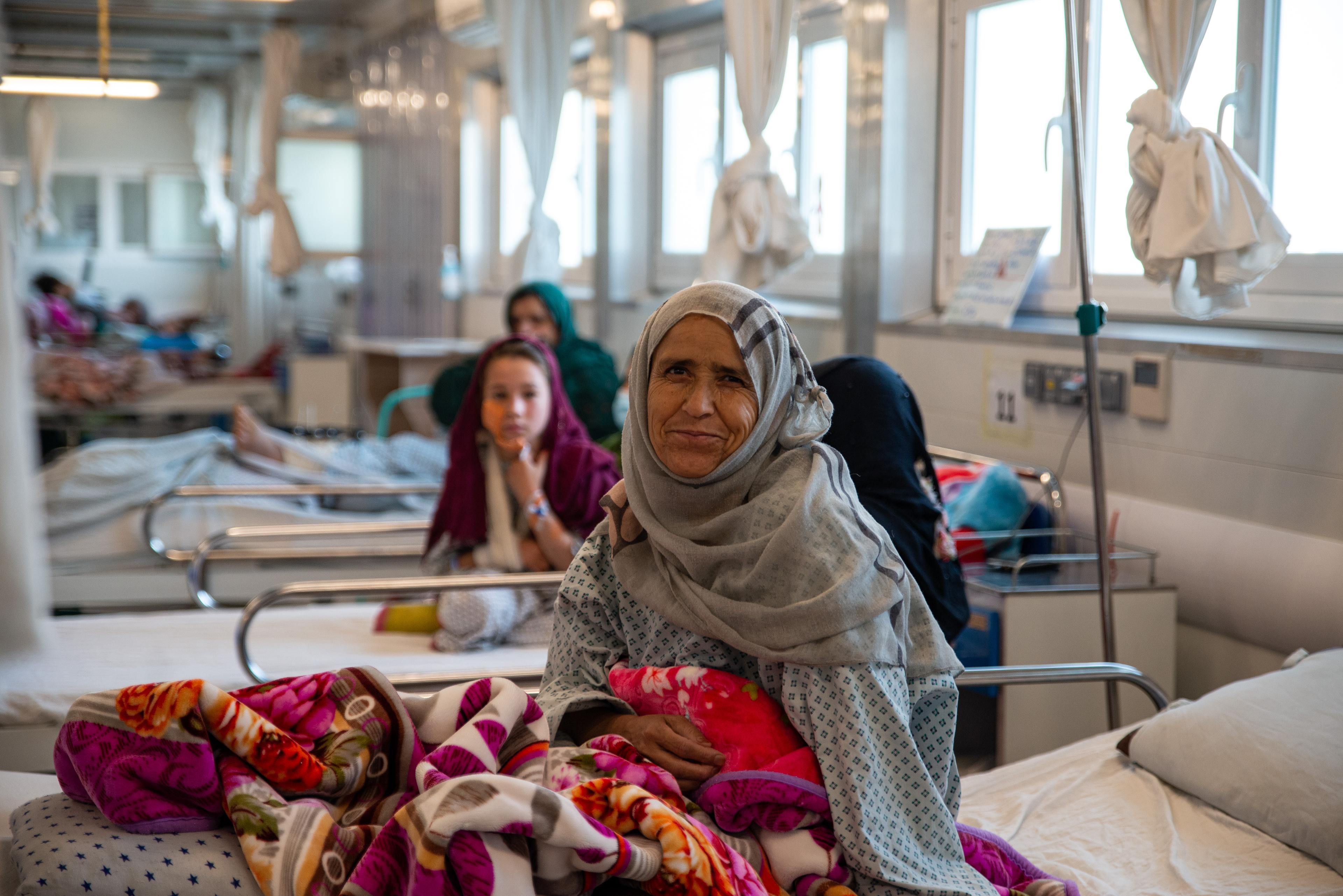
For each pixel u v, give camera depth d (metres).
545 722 1.47
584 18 5.54
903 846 1.42
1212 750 1.97
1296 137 2.64
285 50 8.20
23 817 1.40
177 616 3.25
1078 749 2.24
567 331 4.36
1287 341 2.56
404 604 3.15
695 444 1.49
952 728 1.52
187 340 9.29
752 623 1.45
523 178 7.02
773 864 1.42
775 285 4.64
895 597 1.45
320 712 1.45
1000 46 3.57
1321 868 1.75
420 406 6.70
